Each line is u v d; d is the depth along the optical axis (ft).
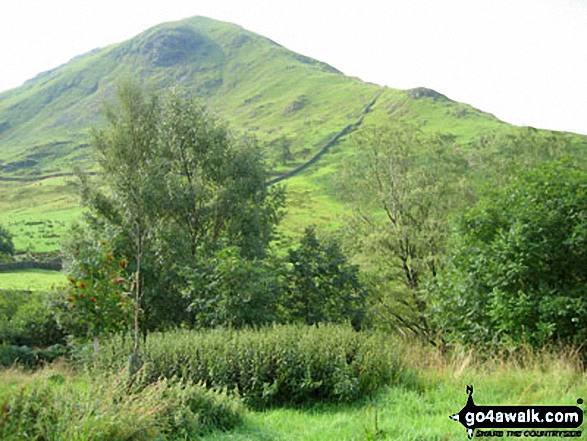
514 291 45.85
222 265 63.31
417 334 109.09
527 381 29.50
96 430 21.94
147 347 40.83
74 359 70.69
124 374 30.40
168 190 83.51
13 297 109.40
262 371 37.52
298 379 37.45
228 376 37.99
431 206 112.88
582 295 42.75
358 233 117.60
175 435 26.13
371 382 36.11
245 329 46.65
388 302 104.73
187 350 39.81
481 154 130.82
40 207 470.80
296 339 40.37
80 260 52.90
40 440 21.40
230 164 99.04
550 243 44.32
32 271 220.02
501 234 46.70
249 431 28.45
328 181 423.23
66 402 23.29
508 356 42.70
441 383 33.78
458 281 51.42
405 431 24.31
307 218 303.07
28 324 92.48
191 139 96.32
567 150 127.44
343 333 41.93
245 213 95.91
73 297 52.06
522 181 51.67
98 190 89.40
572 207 45.01
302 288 78.02
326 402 36.47
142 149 45.14
